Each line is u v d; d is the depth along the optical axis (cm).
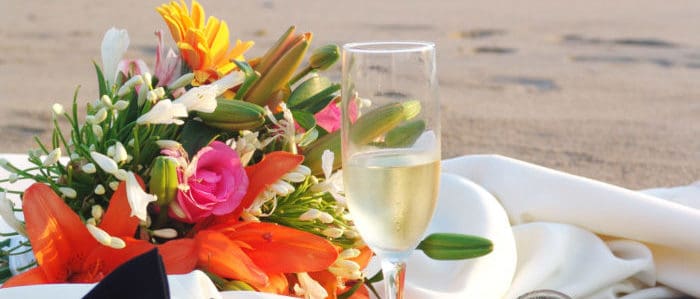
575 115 591
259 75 143
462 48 844
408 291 166
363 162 128
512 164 213
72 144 141
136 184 128
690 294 204
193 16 149
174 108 131
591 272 194
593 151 500
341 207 146
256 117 138
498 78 714
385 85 129
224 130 143
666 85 681
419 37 897
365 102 128
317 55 151
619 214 196
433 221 189
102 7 1073
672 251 205
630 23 973
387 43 136
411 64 129
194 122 143
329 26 952
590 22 986
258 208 138
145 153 138
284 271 136
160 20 970
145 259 111
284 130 142
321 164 145
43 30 911
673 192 245
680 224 193
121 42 143
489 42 873
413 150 129
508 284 175
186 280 121
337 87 154
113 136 139
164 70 148
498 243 177
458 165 221
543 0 1173
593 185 200
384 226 129
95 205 138
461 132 548
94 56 785
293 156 137
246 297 129
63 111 138
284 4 1121
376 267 173
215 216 140
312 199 146
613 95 650
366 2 1145
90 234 133
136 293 110
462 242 144
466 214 186
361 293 152
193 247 133
